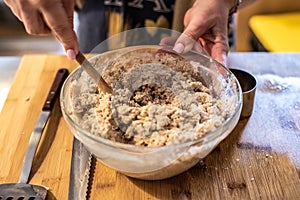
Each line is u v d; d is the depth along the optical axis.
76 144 0.71
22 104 0.81
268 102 0.80
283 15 1.50
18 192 0.62
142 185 0.64
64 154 0.70
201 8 0.83
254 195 0.62
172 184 0.64
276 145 0.71
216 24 0.83
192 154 0.58
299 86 0.85
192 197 0.62
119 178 0.65
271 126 0.75
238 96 0.65
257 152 0.70
